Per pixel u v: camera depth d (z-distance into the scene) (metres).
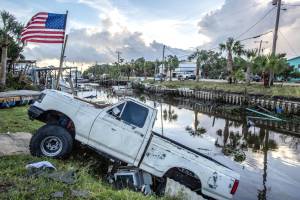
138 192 5.79
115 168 6.89
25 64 29.80
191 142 16.33
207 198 6.47
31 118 6.82
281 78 56.06
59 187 4.70
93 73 170.75
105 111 6.71
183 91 51.00
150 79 92.94
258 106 30.14
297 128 22.53
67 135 6.51
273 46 36.03
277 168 11.84
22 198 4.05
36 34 12.52
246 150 14.98
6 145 7.34
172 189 6.09
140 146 6.47
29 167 5.41
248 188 9.34
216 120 26.72
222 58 79.88
